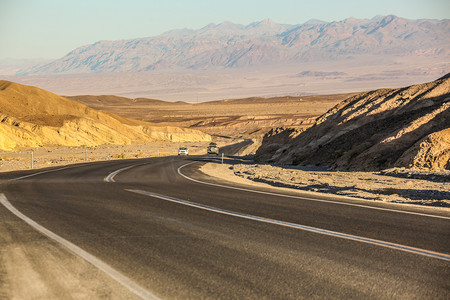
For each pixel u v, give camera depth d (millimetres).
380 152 38969
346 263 8102
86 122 113938
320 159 48844
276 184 26141
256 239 9977
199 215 13133
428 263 8148
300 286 6867
